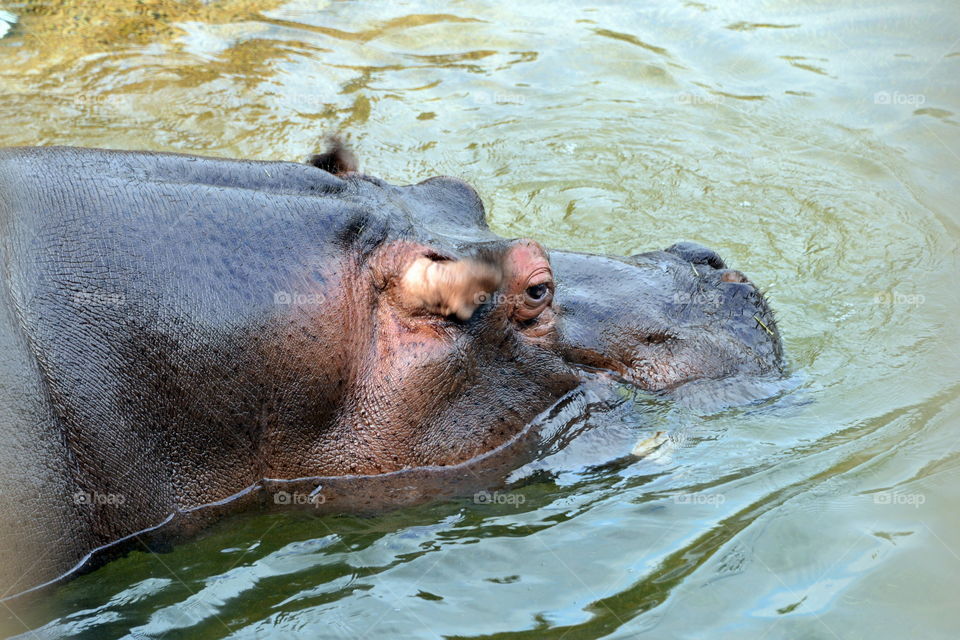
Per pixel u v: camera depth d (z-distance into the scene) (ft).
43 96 57.88
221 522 27.84
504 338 30.91
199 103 58.85
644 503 30.58
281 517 28.91
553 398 31.89
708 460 32.19
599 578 27.48
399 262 29.07
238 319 27.09
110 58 63.46
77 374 25.04
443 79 65.16
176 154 28.84
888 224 51.24
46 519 24.22
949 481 31.17
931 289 45.19
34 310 24.73
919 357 39.27
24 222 25.26
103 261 25.76
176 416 26.71
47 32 65.77
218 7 71.97
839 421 34.45
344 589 27.20
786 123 61.36
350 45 68.64
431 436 29.81
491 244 30.12
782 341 39.91
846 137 59.82
